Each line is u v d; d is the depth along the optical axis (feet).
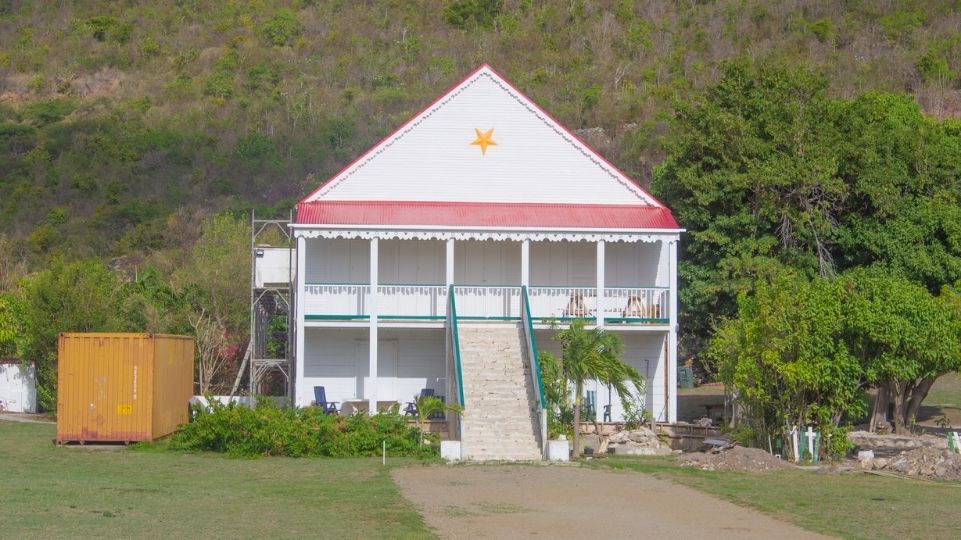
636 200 121.39
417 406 103.30
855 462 90.33
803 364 88.43
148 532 52.16
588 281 125.49
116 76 405.18
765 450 94.43
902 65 342.44
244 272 169.07
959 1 387.55
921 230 127.34
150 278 177.99
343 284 116.16
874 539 54.49
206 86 384.47
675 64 374.22
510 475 78.84
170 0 464.65
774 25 394.11
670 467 85.30
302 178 313.12
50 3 461.37
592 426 108.47
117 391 96.68
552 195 120.88
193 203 295.07
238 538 51.08
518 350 109.40
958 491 72.49
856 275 102.22
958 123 155.43
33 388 145.79
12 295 157.89
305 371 122.01
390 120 349.20
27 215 286.25
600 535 54.44
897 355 92.07
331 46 417.90
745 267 126.62
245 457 89.45
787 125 132.98
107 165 318.86
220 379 161.79
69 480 72.33
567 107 339.16
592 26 407.44
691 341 178.60
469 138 120.88
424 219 114.73
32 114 366.43
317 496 66.33
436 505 63.36
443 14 437.58
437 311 116.78
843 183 127.13
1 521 54.34
